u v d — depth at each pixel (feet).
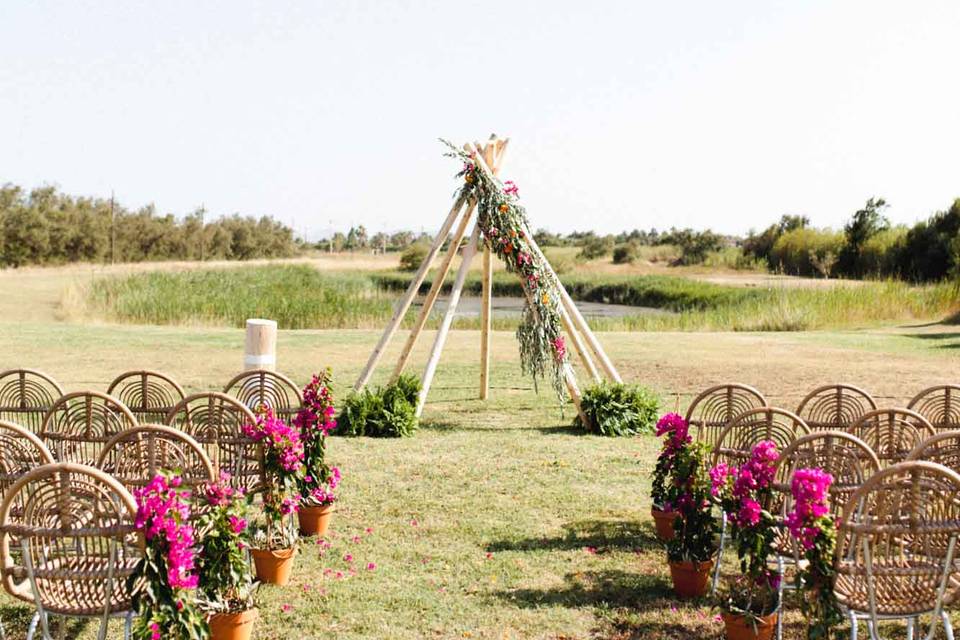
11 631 13.53
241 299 75.51
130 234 177.58
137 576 10.64
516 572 16.51
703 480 15.01
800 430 19.89
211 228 207.00
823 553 11.19
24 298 83.87
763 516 12.77
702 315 78.84
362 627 13.89
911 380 41.42
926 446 13.44
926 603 11.28
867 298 77.82
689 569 15.11
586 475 24.07
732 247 201.26
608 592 15.56
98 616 10.98
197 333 58.23
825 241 149.79
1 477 13.70
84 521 12.94
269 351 24.14
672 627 14.06
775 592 13.26
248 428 16.05
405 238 342.85
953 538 10.87
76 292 78.07
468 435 29.50
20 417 26.27
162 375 20.31
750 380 41.83
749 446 17.16
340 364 45.88
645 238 264.31
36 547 11.46
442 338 31.42
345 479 23.38
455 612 14.56
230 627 12.28
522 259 30.07
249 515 19.25
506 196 30.35
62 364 42.75
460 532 18.94
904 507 11.76
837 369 45.37
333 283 115.03
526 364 31.22
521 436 29.43
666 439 17.63
